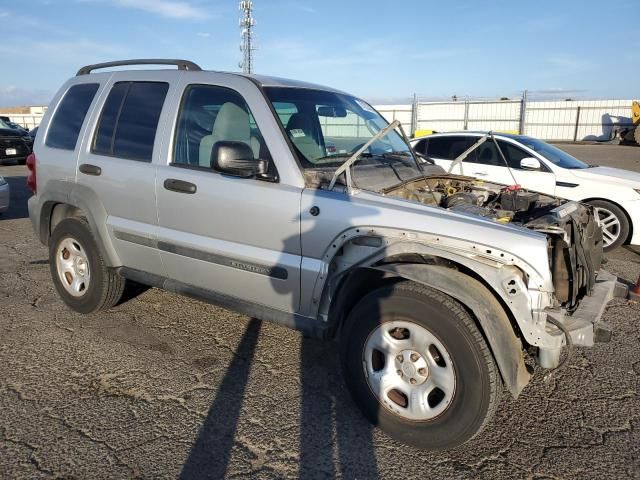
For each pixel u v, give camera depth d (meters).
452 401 2.82
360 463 2.85
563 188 7.91
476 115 35.72
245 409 3.34
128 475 2.71
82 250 4.58
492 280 2.77
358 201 3.15
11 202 11.09
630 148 30.25
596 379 3.82
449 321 2.77
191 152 3.86
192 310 4.95
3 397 3.42
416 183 3.95
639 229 7.51
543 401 3.52
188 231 3.83
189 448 2.94
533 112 36.16
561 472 2.80
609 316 5.05
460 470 2.81
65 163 4.55
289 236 3.35
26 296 5.29
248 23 39.97
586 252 3.45
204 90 3.87
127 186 4.11
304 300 3.36
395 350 2.98
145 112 4.15
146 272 4.24
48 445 2.94
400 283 2.98
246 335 4.43
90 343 4.23
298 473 2.76
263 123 3.51
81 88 4.71
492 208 3.93
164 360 3.98
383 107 36.75
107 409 3.31
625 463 2.88
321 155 3.61
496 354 2.70
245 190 3.49
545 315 2.72
